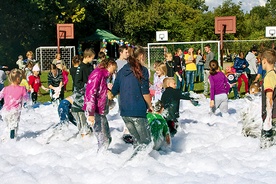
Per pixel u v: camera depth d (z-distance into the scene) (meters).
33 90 15.92
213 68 11.14
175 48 29.81
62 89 14.71
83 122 8.71
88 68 9.69
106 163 7.08
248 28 50.19
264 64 7.50
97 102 7.35
